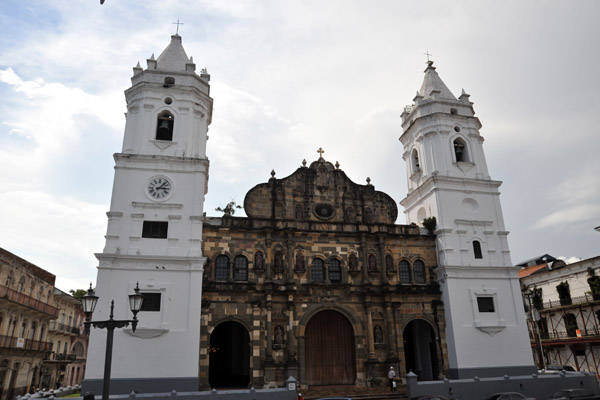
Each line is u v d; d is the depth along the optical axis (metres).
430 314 39.88
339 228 40.62
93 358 31.36
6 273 43.62
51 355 59.28
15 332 46.31
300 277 38.50
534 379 33.50
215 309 35.91
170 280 34.03
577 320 53.62
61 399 26.12
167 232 35.38
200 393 27.66
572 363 53.91
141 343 32.28
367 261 40.19
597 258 51.50
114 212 34.81
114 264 33.59
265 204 40.53
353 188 43.19
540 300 59.53
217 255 37.50
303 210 41.25
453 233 41.22
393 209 43.56
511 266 41.03
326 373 38.09
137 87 39.00
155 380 31.61
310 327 39.16
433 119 44.78
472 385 32.03
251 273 37.59
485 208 42.91
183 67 41.28
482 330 38.66
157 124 38.69
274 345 35.97
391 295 39.38
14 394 46.62
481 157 44.81
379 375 37.44
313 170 42.66
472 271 40.38
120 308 32.66
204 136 39.91
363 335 38.41
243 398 28.23
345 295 39.09
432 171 43.50
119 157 36.41
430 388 31.25
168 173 37.03
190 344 32.78
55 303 59.28
